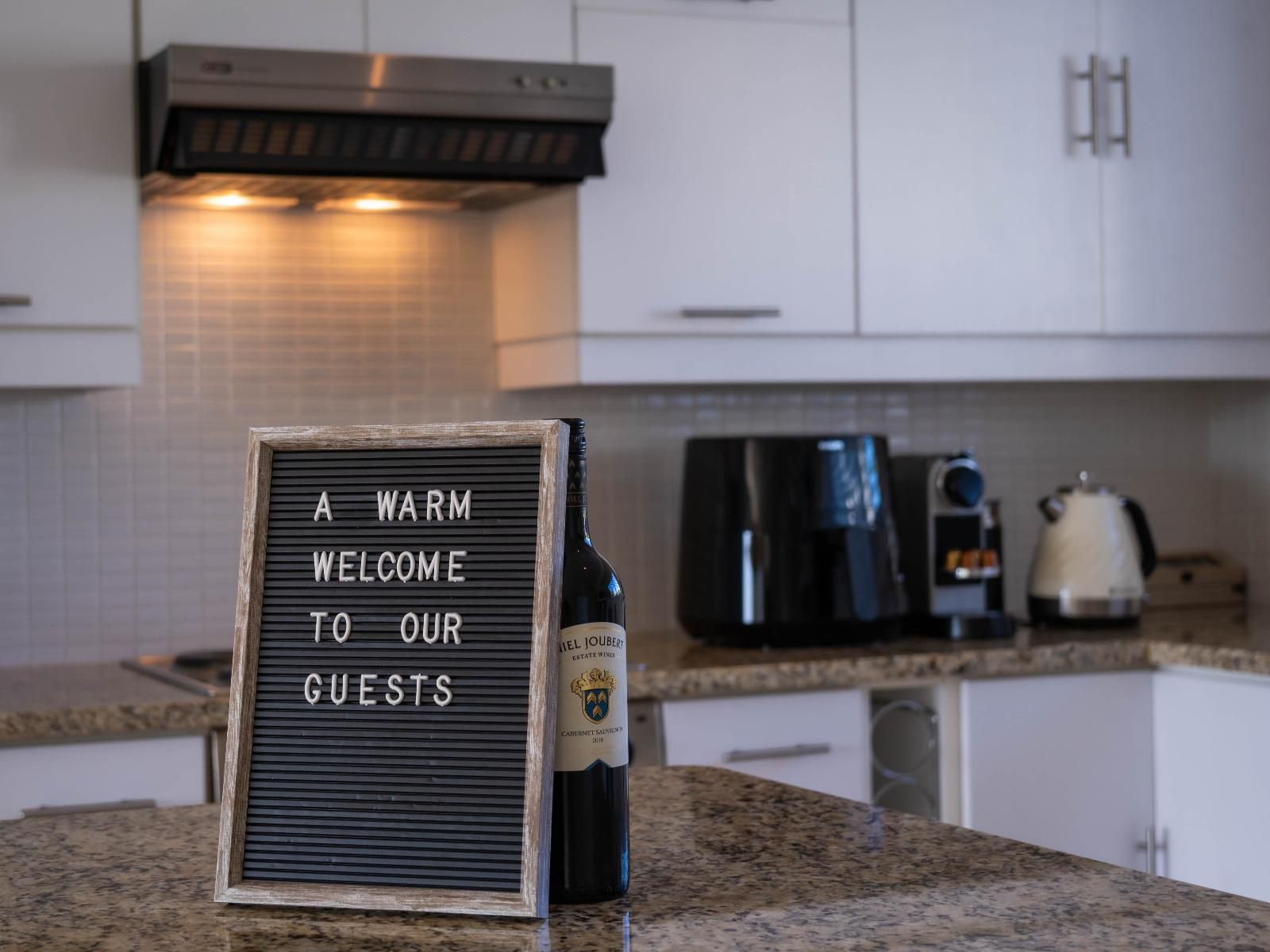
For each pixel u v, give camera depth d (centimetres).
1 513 256
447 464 92
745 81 260
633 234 254
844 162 266
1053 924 82
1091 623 278
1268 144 295
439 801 88
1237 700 242
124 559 262
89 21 226
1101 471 328
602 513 291
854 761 242
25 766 202
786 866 96
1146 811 258
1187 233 289
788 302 263
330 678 91
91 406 261
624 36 253
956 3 274
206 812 120
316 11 235
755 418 302
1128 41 285
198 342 267
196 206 265
